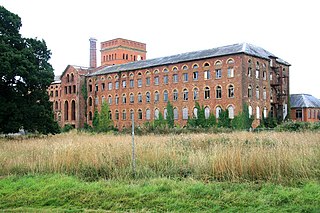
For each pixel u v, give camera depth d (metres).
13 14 39.22
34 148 20.20
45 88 41.62
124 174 13.94
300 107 64.94
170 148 18.41
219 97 53.62
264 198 10.21
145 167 14.45
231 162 12.95
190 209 9.88
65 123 81.94
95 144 19.33
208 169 13.45
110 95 72.31
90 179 14.03
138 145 17.92
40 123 40.22
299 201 9.78
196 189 11.22
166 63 60.94
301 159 12.91
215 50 56.88
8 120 37.19
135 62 71.12
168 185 11.92
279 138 21.91
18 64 36.06
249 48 54.22
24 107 37.88
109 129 66.69
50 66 43.00
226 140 22.64
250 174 12.61
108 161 15.07
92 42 84.38
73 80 79.56
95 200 10.99
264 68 56.56
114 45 92.19
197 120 55.72
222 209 9.79
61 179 13.24
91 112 77.19
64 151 16.27
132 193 11.37
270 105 57.34
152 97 63.44
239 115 51.00
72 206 10.68
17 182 13.25
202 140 23.42
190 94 57.34
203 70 55.81
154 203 10.51
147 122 62.22
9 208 10.58
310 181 11.44
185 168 14.27
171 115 59.78
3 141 28.84
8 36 38.09
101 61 96.19
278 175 12.05
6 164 15.91
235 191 11.06
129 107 67.88
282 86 61.75
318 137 21.73
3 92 38.44
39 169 15.28
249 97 52.50
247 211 9.41
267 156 12.91
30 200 11.27
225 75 53.00
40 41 42.19
